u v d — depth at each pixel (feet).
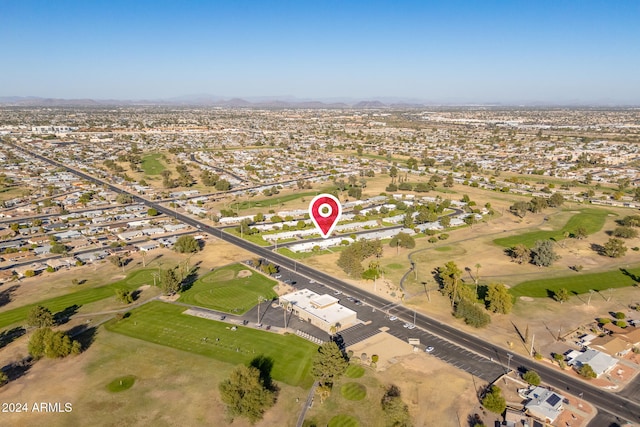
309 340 495.00
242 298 596.29
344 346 483.92
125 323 524.93
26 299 583.58
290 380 422.41
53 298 587.68
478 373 438.40
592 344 485.97
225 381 412.57
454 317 555.28
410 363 453.17
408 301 598.34
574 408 388.16
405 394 404.77
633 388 420.36
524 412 380.78
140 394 396.78
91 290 613.93
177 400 389.39
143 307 566.77
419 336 507.71
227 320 536.83
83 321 529.04
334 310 545.85
